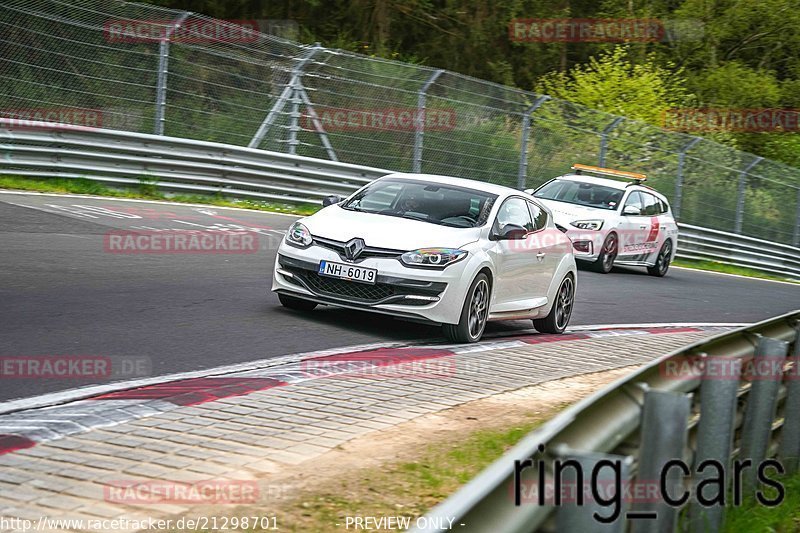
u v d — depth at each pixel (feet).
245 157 73.97
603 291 59.88
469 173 86.79
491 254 36.01
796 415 21.29
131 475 17.66
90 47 68.03
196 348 29.35
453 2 133.69
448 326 34.73
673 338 43.96
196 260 47.52
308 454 19.93
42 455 18.29
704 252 101.55
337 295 34.73
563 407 26.68
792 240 120.16
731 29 174.60
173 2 115.44
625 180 97.55
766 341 18.97
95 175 65.72
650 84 126.93
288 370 27.58
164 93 71.15
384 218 36.35
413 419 23.61
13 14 64.13
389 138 82.64
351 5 126.72
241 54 75.87
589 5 163.02
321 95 79.82
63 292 35.17
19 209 53.47
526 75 142.41
